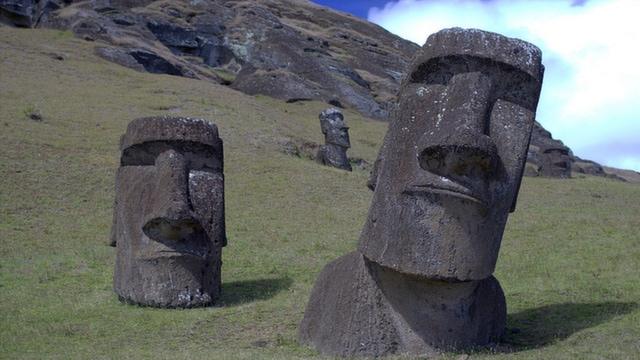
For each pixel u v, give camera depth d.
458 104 6.74
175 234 9.98
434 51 7.03
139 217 10.30
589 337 7.05
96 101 28.50
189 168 10.41
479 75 6.84
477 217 6.57
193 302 10.02
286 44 55.44
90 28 40.81
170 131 10.23
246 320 9.10
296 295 10.83
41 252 13.97
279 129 29.59
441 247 6.55
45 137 21.83
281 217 17.98
